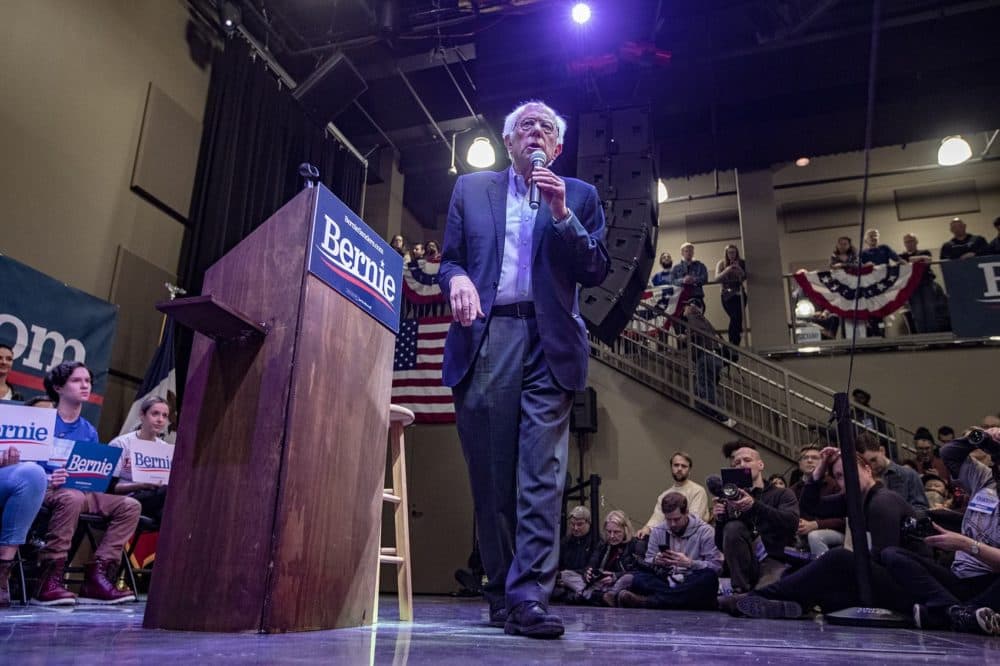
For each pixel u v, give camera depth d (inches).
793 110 358.9
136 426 196.4
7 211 188.4
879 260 325.4
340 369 61.2
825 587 120.0
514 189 73.9
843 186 449.7
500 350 66.8
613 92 296.5
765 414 297.0
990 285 287.3
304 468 54.8
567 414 67.0
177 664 33.1
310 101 297.3
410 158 405.1
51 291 185.2
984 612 89.0
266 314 57.4
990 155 422.9
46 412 108.5
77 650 38.3
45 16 205.0
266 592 50.2
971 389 285.0
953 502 186.2
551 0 278.2
